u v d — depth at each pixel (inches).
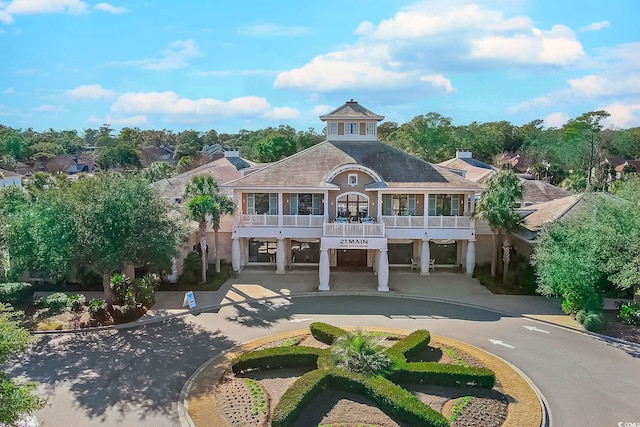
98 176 1217.4
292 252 1691.7
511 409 764.6
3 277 1273.4
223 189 1610.5
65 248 1096.2
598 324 1090.1
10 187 1581.0
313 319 1198.9
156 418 753.0
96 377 889.5
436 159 4478.3
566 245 1154.0
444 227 1542.8
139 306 1200.8
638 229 1076.5
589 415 759.7
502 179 1441.9
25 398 587.2
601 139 4746.6
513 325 1159.0
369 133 1761.8
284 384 842.2
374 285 1480.1
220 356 970.7
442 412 746.2
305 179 1587.1
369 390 763.4
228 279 1541.6
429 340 981.2
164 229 1178.0
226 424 727.7
